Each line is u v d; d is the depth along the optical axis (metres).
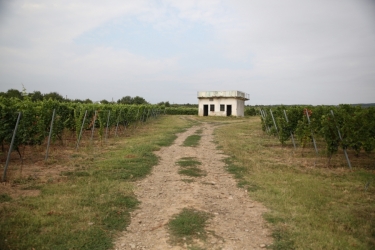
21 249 4.00
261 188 7.61
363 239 4.76
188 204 6.21
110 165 9.52
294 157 12.09
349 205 6.31
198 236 4.71
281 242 4.54
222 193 7.23
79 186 7.10
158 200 6.54
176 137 19.47
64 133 16.66
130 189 7.14
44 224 4.84
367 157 12.14
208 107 50.72
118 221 5.20
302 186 7.71
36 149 12.41
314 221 5.40
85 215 5.27
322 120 10.62
